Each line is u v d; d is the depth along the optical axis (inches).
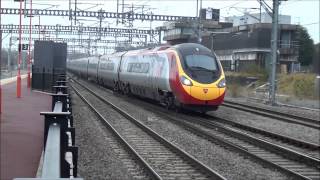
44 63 1453.0
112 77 1647.4
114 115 919.7
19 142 506.6
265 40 2896.2
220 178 415.8
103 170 459.2
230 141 650.8
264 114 1022.4
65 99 428.8
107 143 610.9
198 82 913.5
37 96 1195.9
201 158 528.1
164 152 554.6
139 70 1228.5
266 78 2153.1
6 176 356.5
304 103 1465.3
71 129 298.5
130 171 458.3
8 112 800.3
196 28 1964.8
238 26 3095.5
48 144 196.1
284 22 3427.7
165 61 1013.2
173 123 823.7
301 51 3341.5
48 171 151.7
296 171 478.9
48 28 2856.8
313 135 755.4
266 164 495.2
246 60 2992.1
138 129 736.3
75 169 239.5
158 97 1088.2
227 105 1256.2
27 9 2068.2
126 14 1995.6
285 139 678.5
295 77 2098.9
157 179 416.5
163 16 2017.7
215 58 962.7
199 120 853.8
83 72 2881.4
